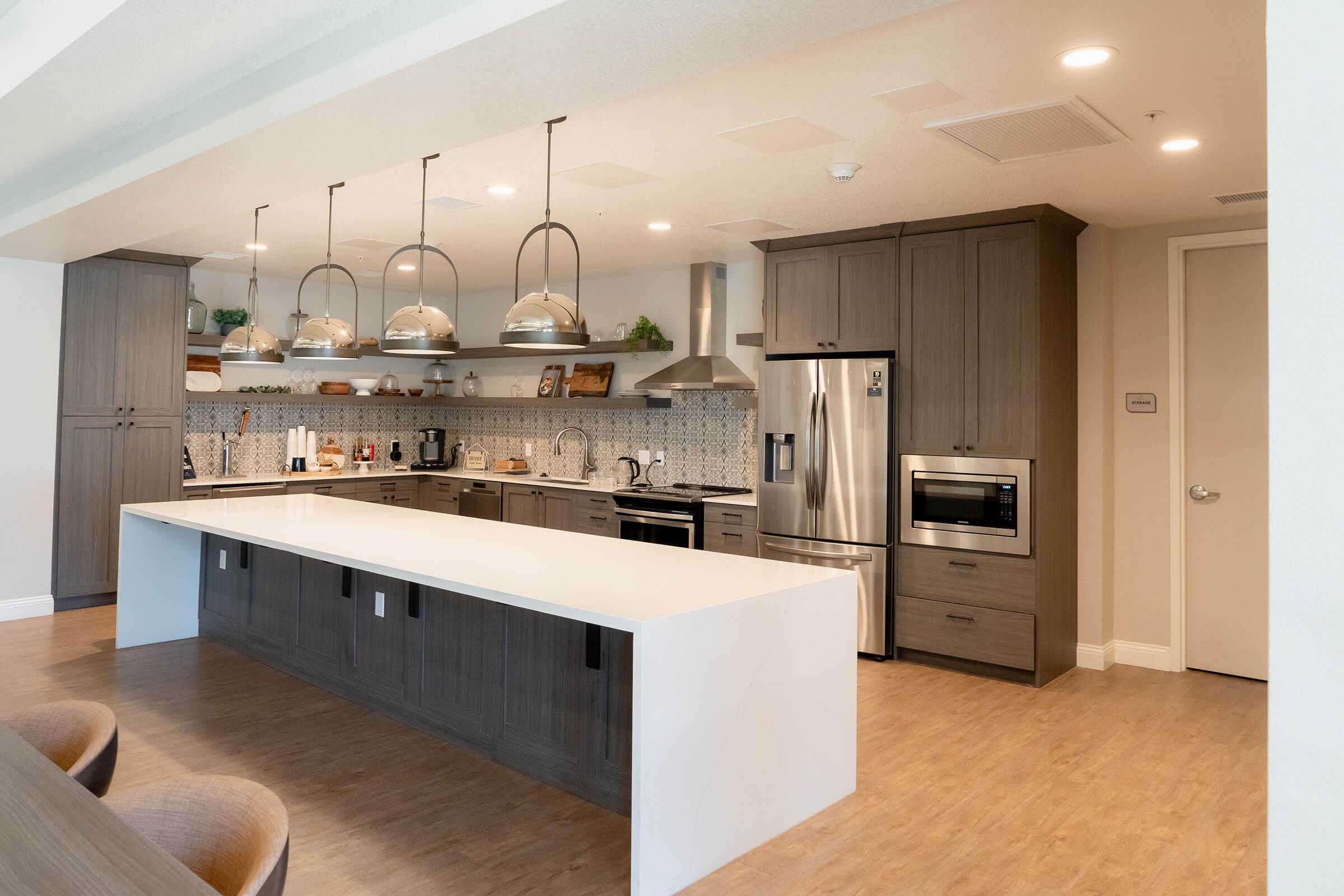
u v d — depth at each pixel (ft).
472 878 8.73
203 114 10.44
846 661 10.71
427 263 21.99
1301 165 3.03
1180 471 16.69
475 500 25.91
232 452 25.13
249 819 5.26
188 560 18.02
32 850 4.16
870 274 17.51
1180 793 11.11
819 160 12.79
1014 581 15.85
